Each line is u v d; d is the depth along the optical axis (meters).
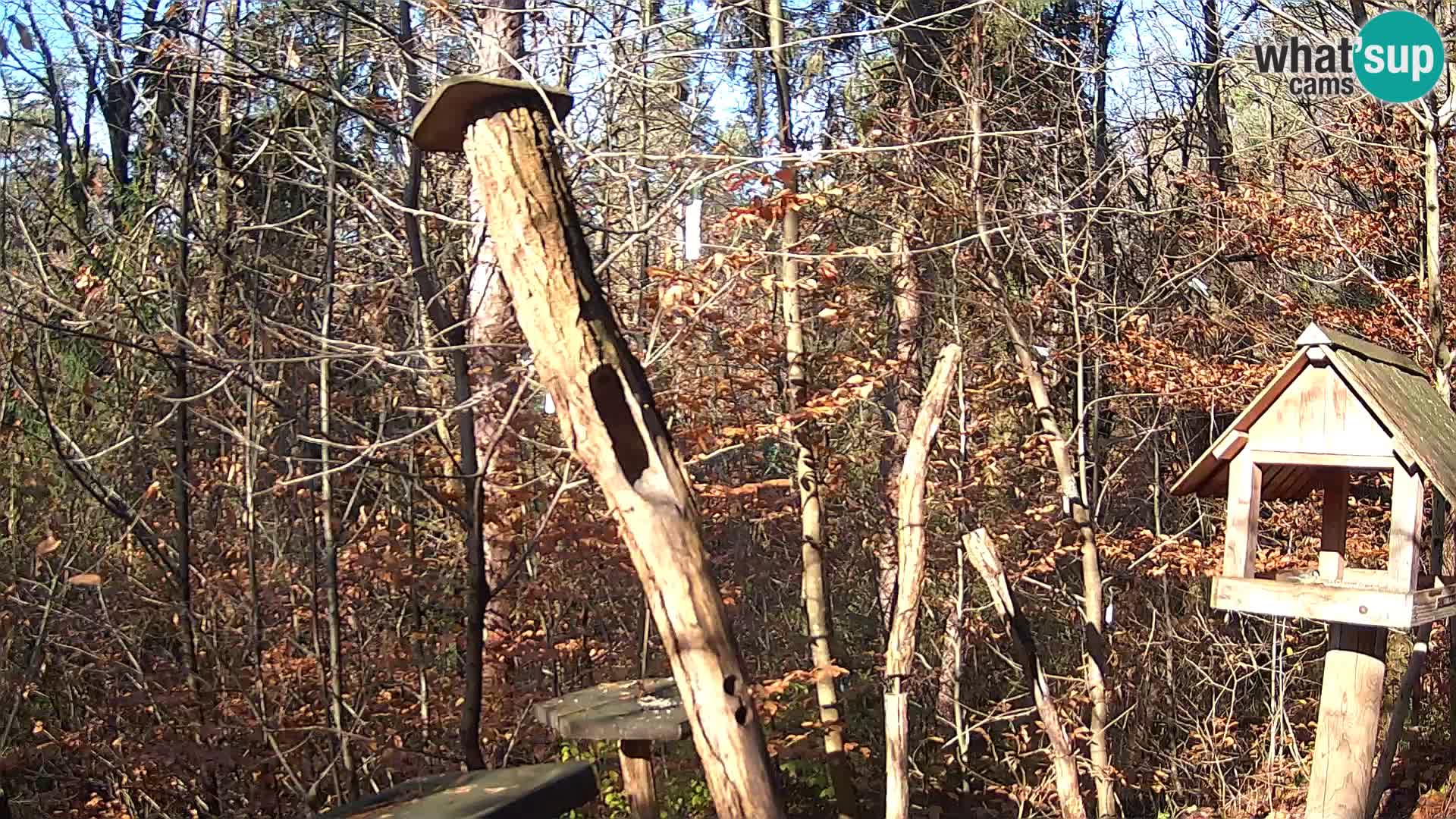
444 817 3.17
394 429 8.34
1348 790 6.84
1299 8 12.22
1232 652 12.82
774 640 12.29
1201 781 12.10
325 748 7.75
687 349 8.91
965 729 12.30
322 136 7.48
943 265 11.31
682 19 6.82
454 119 3.68
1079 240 11.42
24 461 7.69
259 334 7.02
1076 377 11.73
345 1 6.77
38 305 7.20
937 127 10.76
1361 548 11.43
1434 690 12.03
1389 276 12.41
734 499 9.95
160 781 7.33
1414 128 11.44
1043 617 13.55
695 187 7.21
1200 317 12.50
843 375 10.46
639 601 9.30
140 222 7.78
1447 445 6.77
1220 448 6.73
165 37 7.57
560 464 8.05
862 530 13.04
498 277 6.80
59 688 7.49
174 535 8.06
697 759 9.91
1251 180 12.08
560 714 4.63
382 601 8.87
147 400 7.83
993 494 11.85
